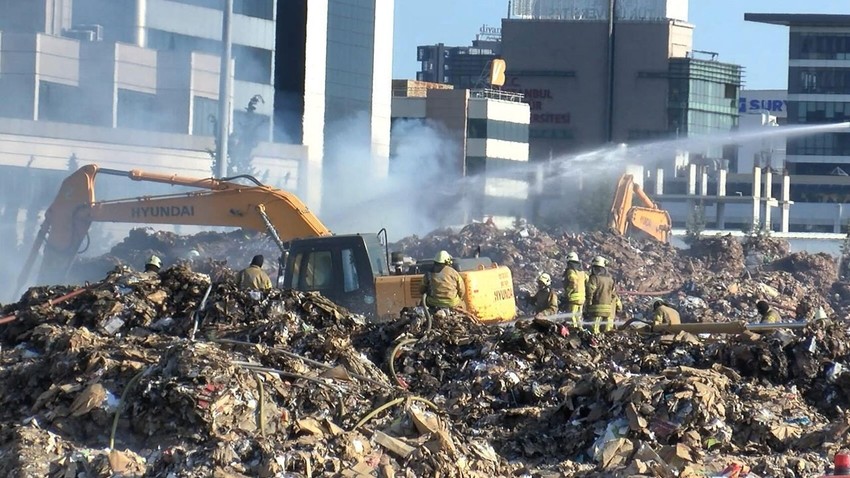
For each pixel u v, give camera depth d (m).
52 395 23.09
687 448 22.50
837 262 93.62
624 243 77.81
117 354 24.81
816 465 22.78
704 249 83.44
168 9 109.06
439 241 74.12
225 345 27.05
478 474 20.80
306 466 19.59
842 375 28.06
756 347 28.97
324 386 24.17
